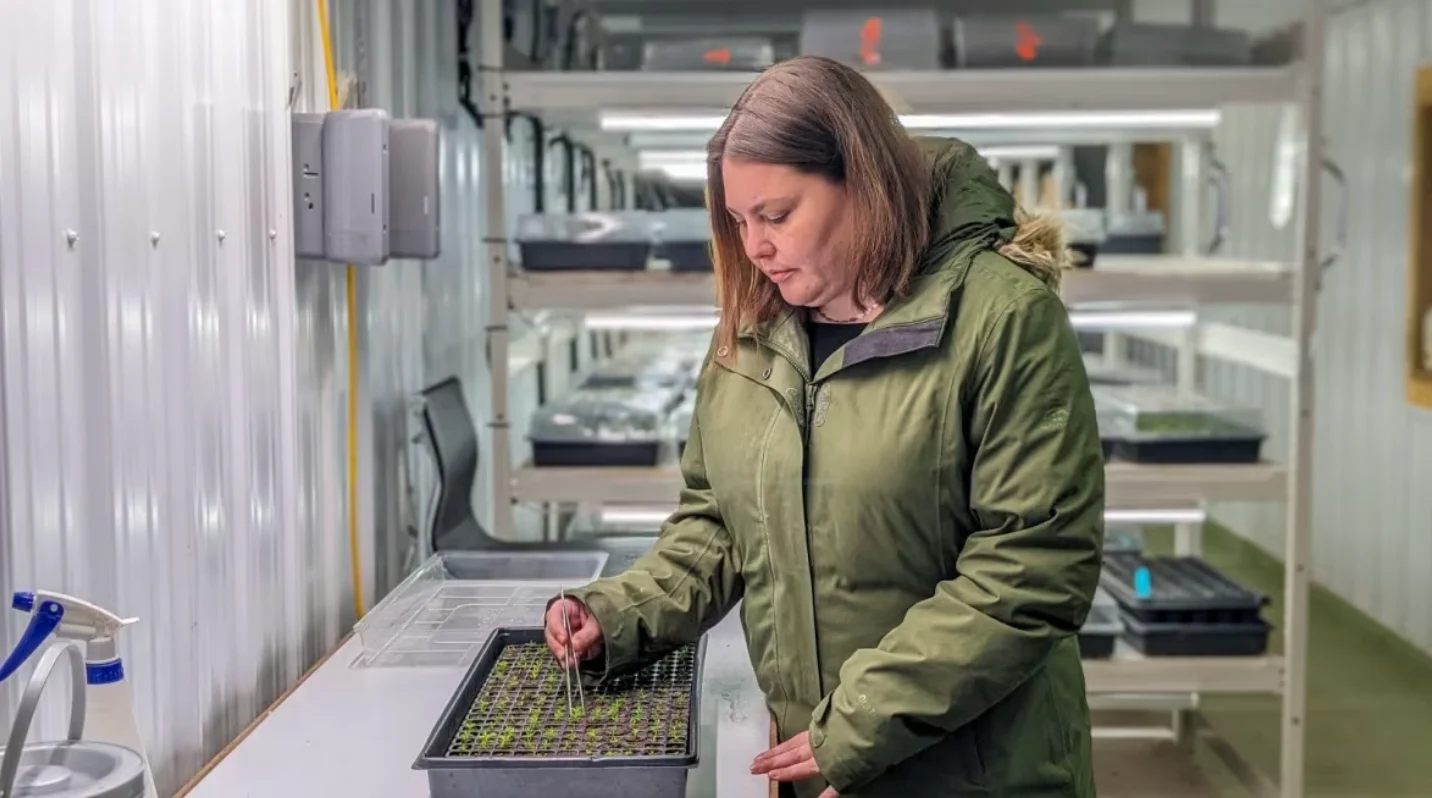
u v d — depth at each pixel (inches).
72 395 49.3
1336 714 146.9
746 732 59.2
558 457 112.1
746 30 132.3
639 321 114.3
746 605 58.7
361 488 85.8
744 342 57.6
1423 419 167.6
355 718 60.0
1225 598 114.8
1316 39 106.5
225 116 62.4
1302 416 110.4
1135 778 127.3
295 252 72.6
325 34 76.8
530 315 136.2
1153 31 110.6
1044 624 50.3
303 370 74.2
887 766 51.6
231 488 63.7
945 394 51.7
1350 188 189.6
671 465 112.7
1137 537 143.4
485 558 84.7
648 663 60.2
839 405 53.8
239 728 65.1
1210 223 167.9
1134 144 173.0
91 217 50.4
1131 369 157.1
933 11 116.5
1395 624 176.4
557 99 107.0
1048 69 108.5
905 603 54.4
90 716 44.7
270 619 68.9
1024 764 54.0
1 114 44.6
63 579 48.9
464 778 47.6
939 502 52.6
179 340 57.8
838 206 51.9
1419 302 169.5
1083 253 114.5
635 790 47.7
